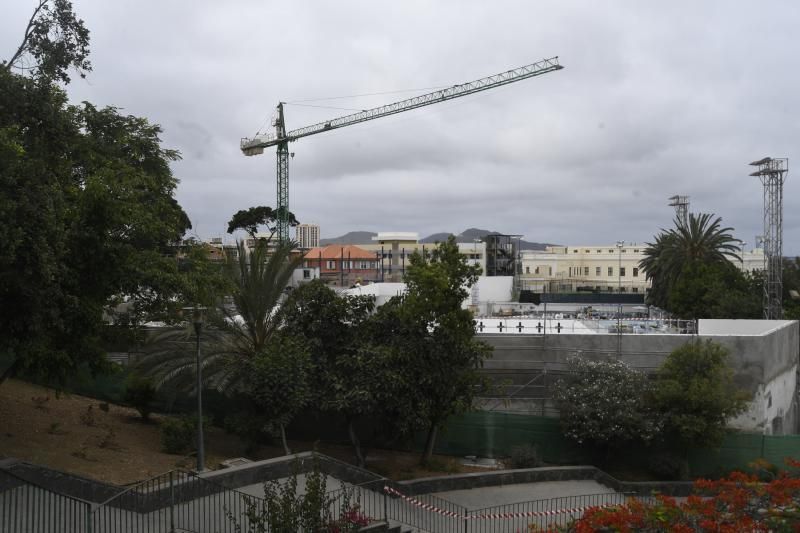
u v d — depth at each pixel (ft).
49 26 53.01
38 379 78.59
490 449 79.25
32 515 33.88
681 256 167.22
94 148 68.85
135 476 51.31
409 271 65.26
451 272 64.59
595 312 147.33
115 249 51.96
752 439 76.84
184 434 62.90
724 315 155.63
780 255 162.81
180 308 67.05
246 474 49.47
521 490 67.31
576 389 77.30
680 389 73.97
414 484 61.77
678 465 74.95
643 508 37.19
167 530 38.99
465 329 65.67
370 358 63.72
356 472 57.52
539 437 79.20
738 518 35.17
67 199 53.06
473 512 58.03
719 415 73.56
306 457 54.08
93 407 75.72
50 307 44.16
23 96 46.85
